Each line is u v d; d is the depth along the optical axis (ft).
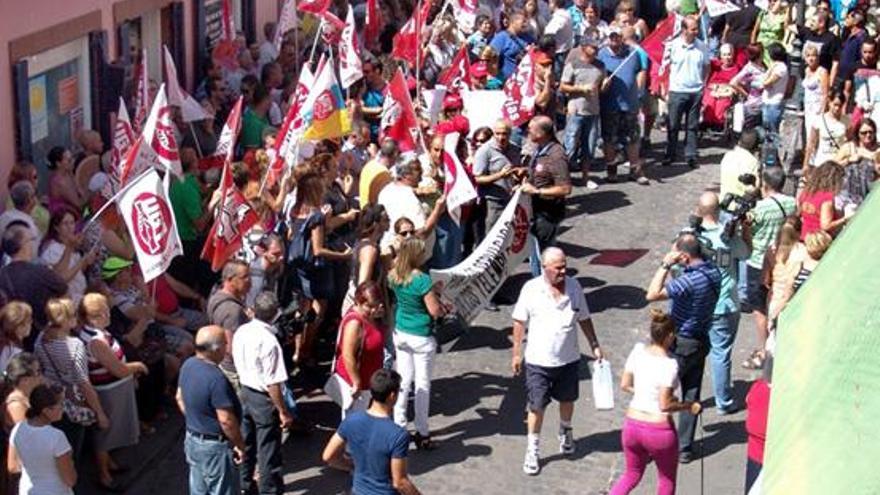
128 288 46.65
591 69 70.59
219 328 38.06
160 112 47.21
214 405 37.55
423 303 43.86
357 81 65.10
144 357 45.85
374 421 35.45
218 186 52.08
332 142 57.47
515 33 76.33
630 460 39.58
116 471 43.52
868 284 14.99
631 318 56.95
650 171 75.97
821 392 14.29
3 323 39.37
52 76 56.49
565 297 42.93
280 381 40.19
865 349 13.84
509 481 43.62
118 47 62.49
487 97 63.62
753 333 54.80
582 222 68.03
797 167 72.90
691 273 42.96
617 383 50.96
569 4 86.89
